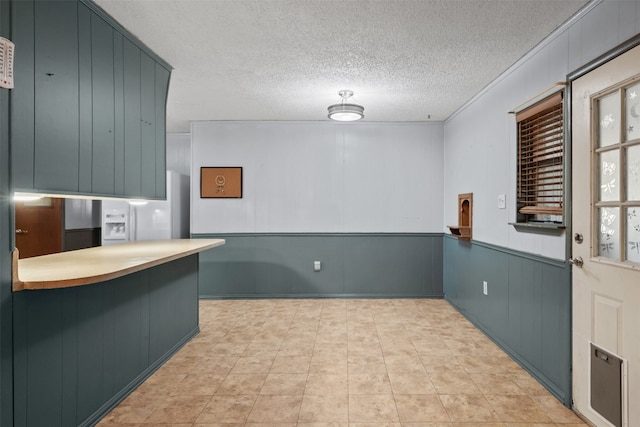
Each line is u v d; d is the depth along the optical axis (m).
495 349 2.93
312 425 1.92
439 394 2.22
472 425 1.91
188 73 2.97
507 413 2.02
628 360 1.66
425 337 3.21
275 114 4.27
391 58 2.66
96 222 5.11
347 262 4.60
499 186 3.02
